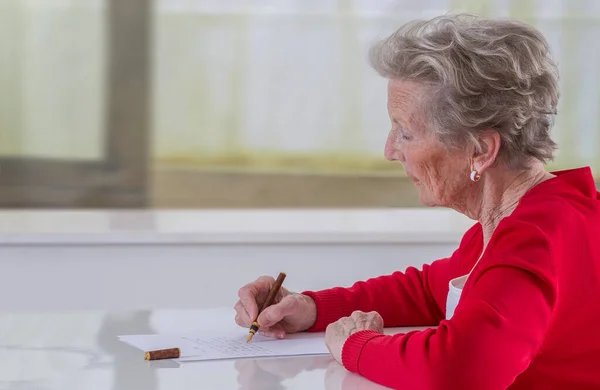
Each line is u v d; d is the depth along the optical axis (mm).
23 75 5629
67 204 5730
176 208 5840
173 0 5707
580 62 5648
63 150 5715
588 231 1358
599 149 5691
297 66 5770
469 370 1236
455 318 1290
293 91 5785
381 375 1347
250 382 1357
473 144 1412
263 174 5840
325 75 5773
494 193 1469
